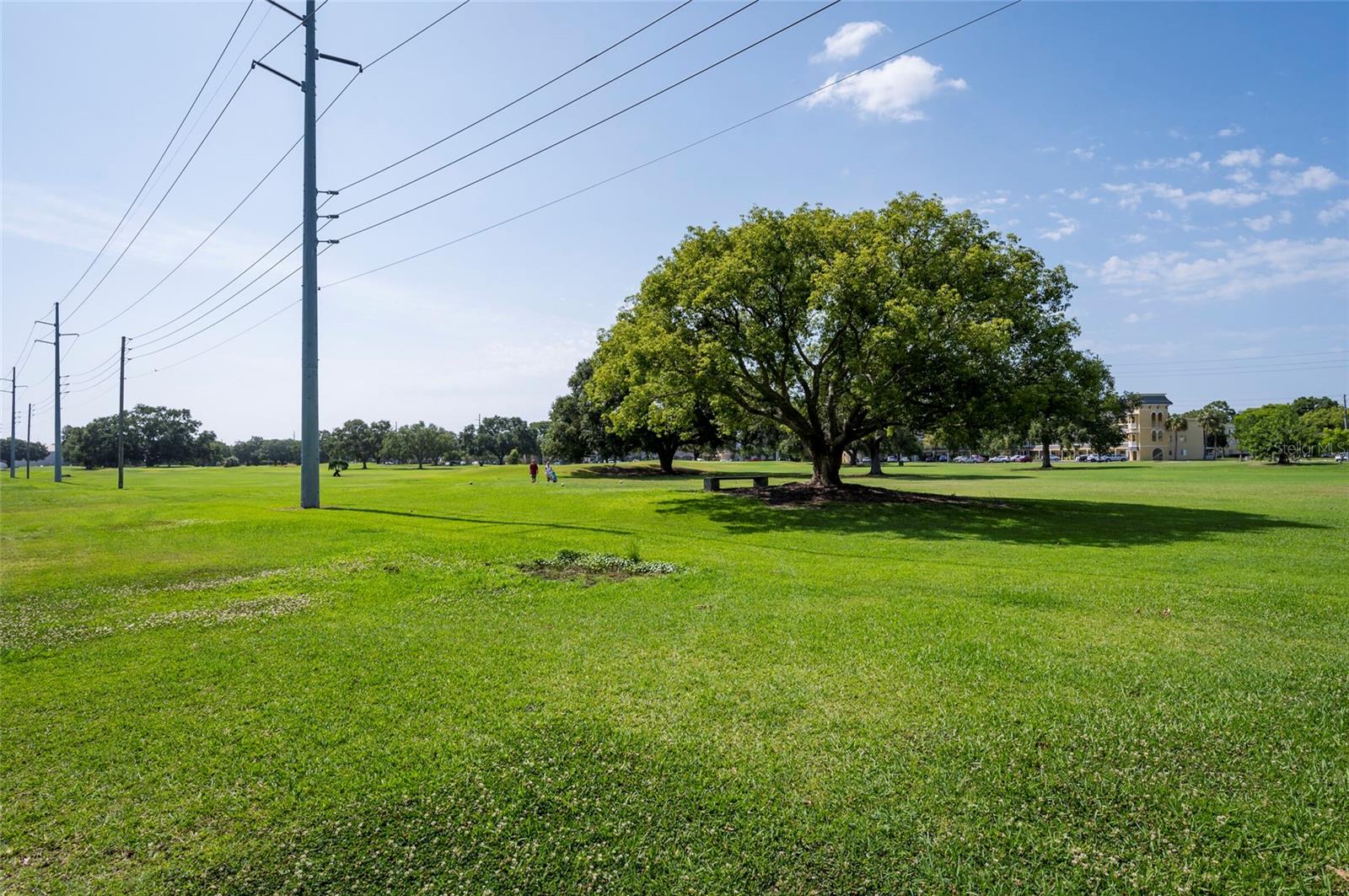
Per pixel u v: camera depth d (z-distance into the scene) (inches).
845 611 385.7
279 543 665.0
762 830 172.6
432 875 158.1
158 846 169.6
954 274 1003.9
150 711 251.4
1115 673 275.6
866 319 971.3
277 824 178.9
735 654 309.9
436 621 378.3
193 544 669.3
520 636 346.0
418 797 190.2
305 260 1018.1
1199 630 341.4
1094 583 457.4
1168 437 6033.5
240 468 4896.7
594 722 237.5
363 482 2006.6
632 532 767.1
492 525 813.2
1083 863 157.6
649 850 165.5
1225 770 196.7
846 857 161.9
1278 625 350.3
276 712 249.4
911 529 815.7
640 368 1006.4
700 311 1062.4
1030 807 180.4
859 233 1031.6
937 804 182.5
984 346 876.0
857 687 265.9
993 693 257.8
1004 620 362.9
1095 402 1016.2
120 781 200.4
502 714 246.2
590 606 410.6
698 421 1921.8
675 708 248.4
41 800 190.2
